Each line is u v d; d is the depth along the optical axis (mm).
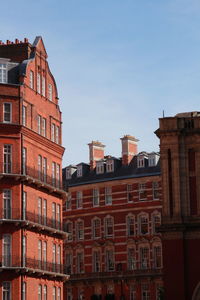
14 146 82438
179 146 78188
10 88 83500
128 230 116438
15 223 80500
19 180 82000
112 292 115812
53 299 88500
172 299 74562
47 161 89875
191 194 77000
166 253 75812
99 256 118750
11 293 79125
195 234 75625
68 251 122438
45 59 92062
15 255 80188
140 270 113312
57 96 95062
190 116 80812
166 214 76812
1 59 85438
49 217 89188
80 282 119125
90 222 120875
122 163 121500
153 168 116625
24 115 84750
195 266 75000
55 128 94062
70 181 125750
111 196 119500
